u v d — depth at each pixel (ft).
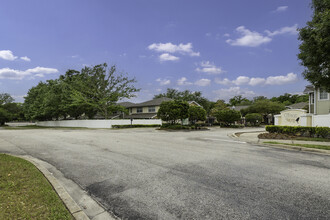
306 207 9.66
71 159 20.45
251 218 8.73
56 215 8.66
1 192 10.96
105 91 108.06
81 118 136.67
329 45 23.02
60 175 15.21
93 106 109.91
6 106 186.19
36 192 11.07
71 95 100.48
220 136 44.96
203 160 19.53
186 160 19.56
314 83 29.22
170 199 10.75
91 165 17.94
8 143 33.22
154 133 55.31
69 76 127.85
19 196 10.52
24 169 15.53
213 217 8.86
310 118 41.73
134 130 73.36
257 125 113.39
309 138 33.68
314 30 24.20
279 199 10.58
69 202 10.12
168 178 14.08
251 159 19.98
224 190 11.87
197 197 10.94
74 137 42.65
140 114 126.72
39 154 23.35
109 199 10.95
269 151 24.62
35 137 43.29
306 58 26.81
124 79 108.99
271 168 16.55
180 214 9.18
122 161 19.29
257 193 11.39
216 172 15.42
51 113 114.11
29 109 129.39
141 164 18.04
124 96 107.86
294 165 17.57
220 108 141.59
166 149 26.18
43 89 124.67
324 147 24.73
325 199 10.53
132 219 8.91
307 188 12.09
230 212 9.27
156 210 9.61
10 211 8.89
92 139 38.37
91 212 9.63
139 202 10.49
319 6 26.20
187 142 33.60
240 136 43.80
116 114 141.90
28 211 8.96
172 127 72.74
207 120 126.00
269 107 127.03
